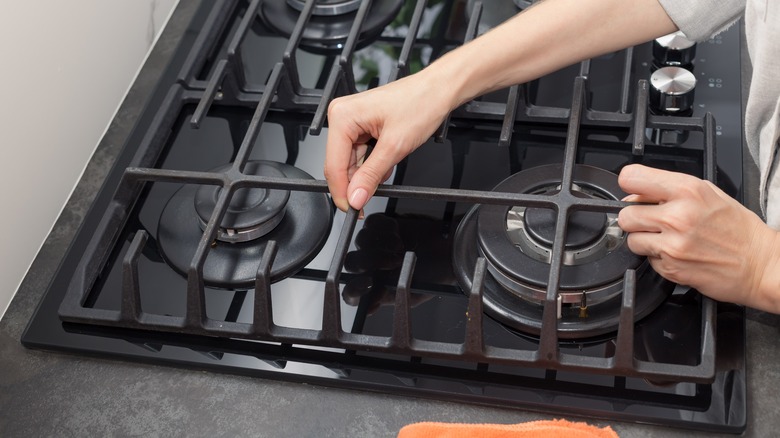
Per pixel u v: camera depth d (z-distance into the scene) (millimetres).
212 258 927
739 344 824
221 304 896
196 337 878
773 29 821
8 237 940
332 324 820
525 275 846
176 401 835
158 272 936
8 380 865
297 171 994
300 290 903
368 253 933
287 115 1094
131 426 817
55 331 892
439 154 1031
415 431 670
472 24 1069
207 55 1158
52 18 991
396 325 806
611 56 1126
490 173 1002
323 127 1076
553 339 784
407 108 909
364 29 1184
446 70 931
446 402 815
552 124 1047
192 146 1060
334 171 897
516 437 666
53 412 835
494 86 973
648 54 1115
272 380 844
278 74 1030
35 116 976
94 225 986
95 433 815
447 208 973
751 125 910
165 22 1230
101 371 865
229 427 810
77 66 1039
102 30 1080
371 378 826
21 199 958
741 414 775
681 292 871
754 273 816
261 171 975
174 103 1075
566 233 839
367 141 978
